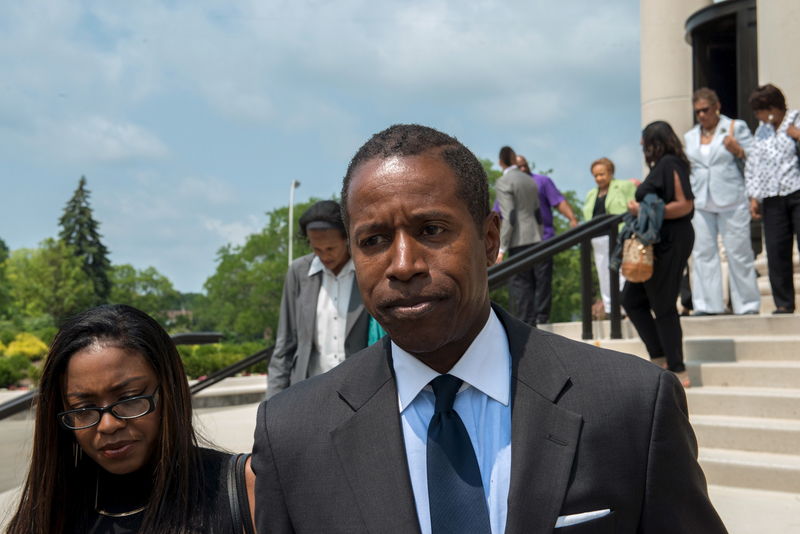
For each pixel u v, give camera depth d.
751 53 9.23
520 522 1.22
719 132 6.52
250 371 16.12
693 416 4.67
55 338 1.81
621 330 6.47
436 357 1.34
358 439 1.33
